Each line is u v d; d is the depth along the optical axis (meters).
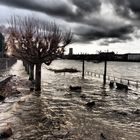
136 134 12.89
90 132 12.70
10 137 11.29
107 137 11.98
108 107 20.69
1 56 73.75
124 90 35.16
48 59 28.72
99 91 32.66
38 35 27.83
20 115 15.47
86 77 59.69
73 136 11.87
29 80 37.44
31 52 27.92
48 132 12.34
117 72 132.38
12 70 60.88
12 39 28.17
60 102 21.80
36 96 24.33
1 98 20.88
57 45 28.48
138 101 25.02
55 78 53.28
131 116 17.34
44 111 17.22
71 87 32.88
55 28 28.70
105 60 45.19
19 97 22.42
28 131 12.34
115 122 15.38
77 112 17.83
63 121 14.71
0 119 14.20
